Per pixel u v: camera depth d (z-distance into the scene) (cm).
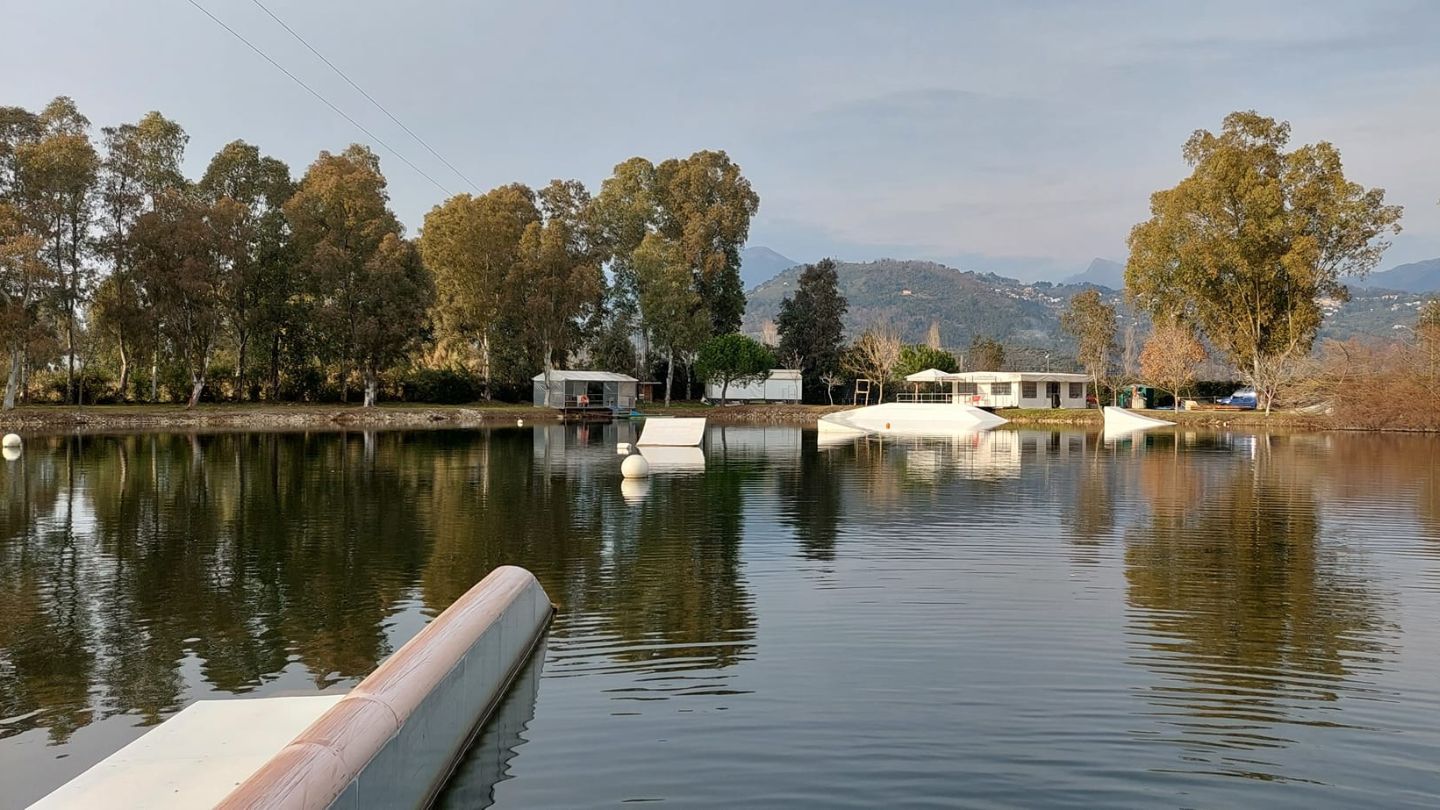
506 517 1453
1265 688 638
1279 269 4959
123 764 457
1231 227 5047
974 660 702
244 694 634
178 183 5275
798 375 7688
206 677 670
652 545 1205
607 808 459
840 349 7894
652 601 894
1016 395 6369
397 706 443
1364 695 625
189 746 484
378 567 1056
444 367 6462
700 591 936
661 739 547
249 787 333
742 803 463
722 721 575
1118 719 579
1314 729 562
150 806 406
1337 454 2902
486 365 6406
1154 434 4253
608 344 7169
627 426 4966
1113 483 1995
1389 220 4809
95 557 1116
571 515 1474
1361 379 4588
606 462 2503
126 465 2366
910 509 1565
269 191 5578
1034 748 531
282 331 5619
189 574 1019
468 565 1067
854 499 1695
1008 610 857
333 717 412
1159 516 1485
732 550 1167
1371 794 473
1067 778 491
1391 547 1193
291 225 5338
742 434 4269
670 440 3291
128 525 1372
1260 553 1155
